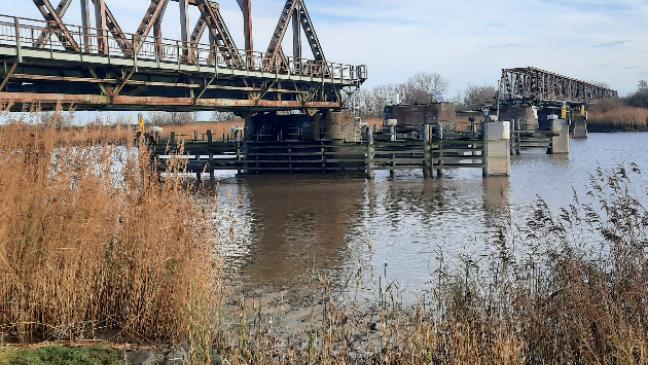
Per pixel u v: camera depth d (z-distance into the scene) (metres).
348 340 6.97
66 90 22.53
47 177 8.31
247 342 6.77
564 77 85.75
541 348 6.60
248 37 34.12
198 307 7.47
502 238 10.50
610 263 8.66
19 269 7.88
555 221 16.47
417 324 6.45
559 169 35.44
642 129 94.88
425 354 6.14
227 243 15.77
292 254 14.66
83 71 22.58
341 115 37.78
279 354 7.15
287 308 9.87
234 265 13.55
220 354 6.95
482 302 7.82
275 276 12.47
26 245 8.05
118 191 8.73
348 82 40.06
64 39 21.66
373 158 33.38
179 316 7.77
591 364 6.09
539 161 42.16
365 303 9.98
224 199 25.75
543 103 70.62
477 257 13.25
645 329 6.39
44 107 21.50
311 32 38.06
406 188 28.59
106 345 7.53
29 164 8.35
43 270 7.88
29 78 19.56
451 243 15.26
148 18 25.98
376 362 6.58
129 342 7.71
